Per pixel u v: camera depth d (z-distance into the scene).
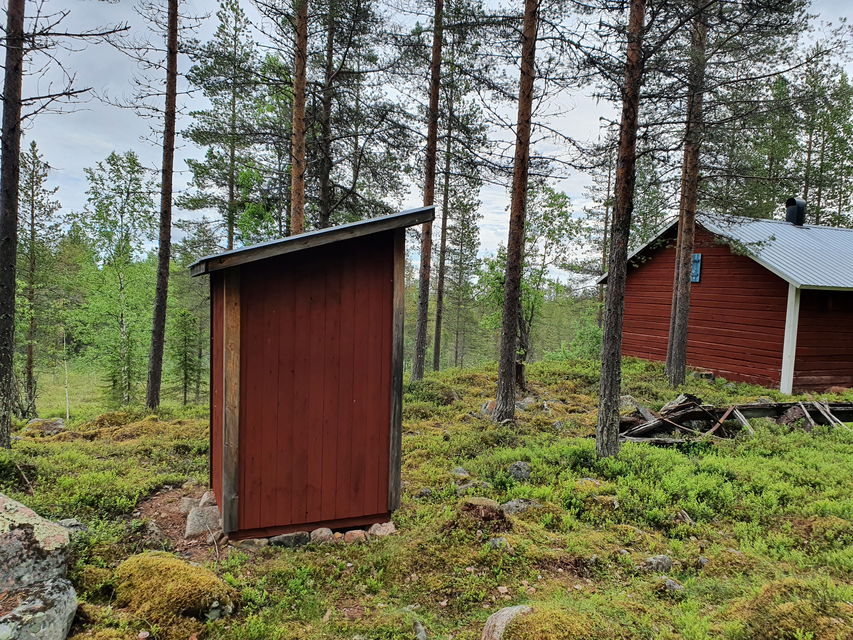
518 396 11.83
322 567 3.92
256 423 4.35
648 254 17.33
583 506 5.14
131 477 5.67
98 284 16.34
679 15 6.48
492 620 2.97
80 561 3.40
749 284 13.67
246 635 3.00
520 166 8.20
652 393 11.81
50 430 9.06
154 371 10.50
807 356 12.70
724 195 11.52
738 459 6.65
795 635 2.54
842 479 5.80
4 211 6.08
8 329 6.19
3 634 2.37
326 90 10.59
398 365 4.71
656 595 3.50
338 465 4.62
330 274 4.50
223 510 4.29
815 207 25.17
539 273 15.48
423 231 12.54
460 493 5.54
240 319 4.26
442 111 12.38
